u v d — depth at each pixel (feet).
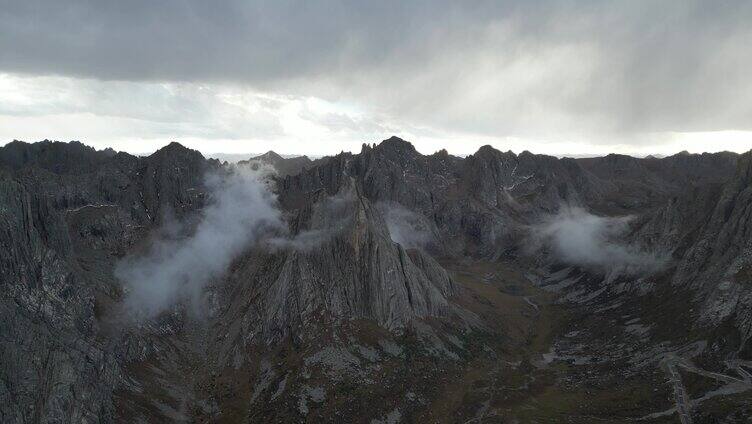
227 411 586.45
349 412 573.74
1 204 549.95
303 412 569.64
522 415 577.02
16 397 420.36
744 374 571.28
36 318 526.16
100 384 523.70
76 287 624.18
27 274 550.36
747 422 485.56
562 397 617.62
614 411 568.82
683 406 546.67
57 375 469.16
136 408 540.52
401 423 569.64
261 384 627.05
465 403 607.78
